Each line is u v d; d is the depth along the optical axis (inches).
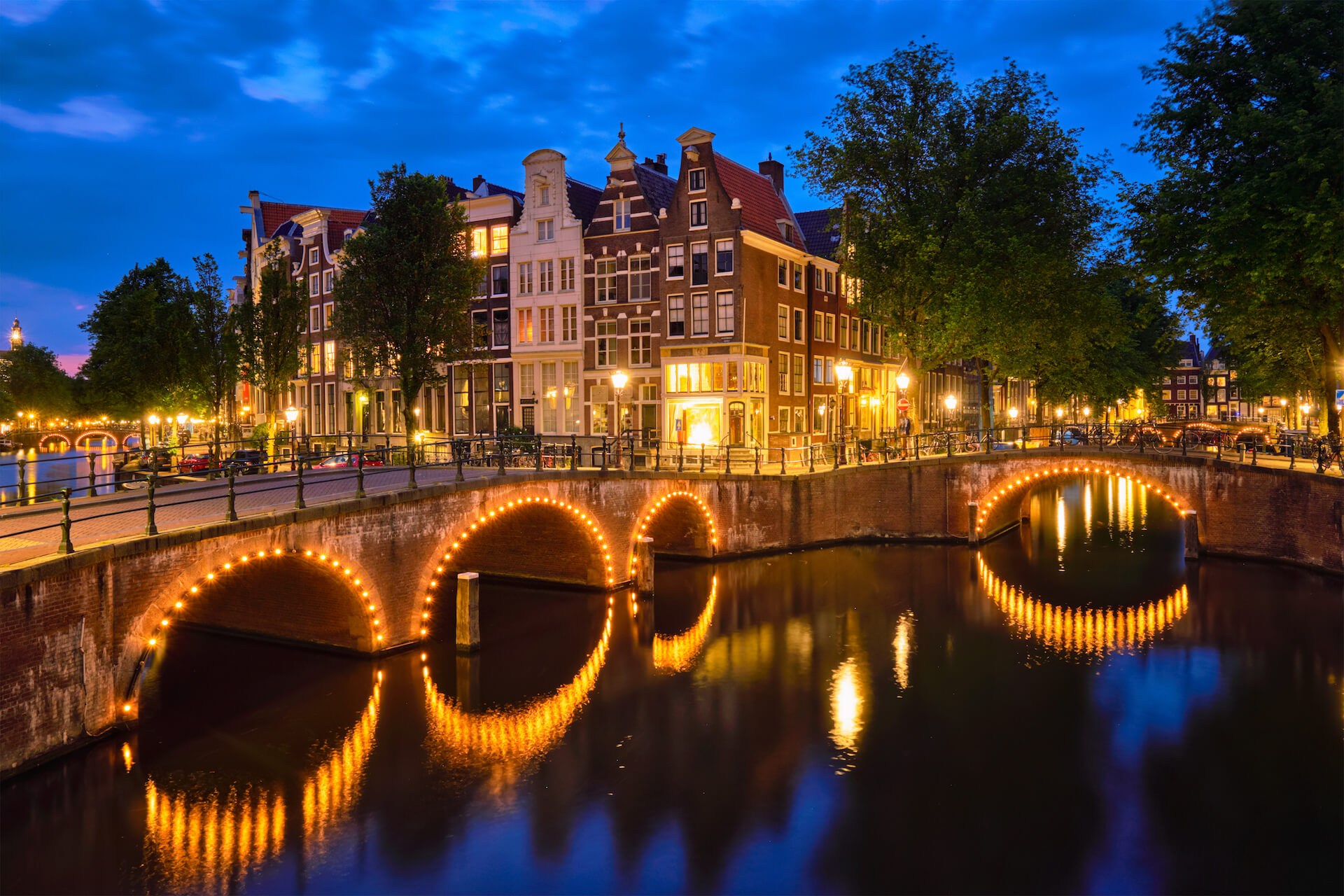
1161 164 1072.2
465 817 517.0
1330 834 496.1
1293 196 911.0
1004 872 460.8
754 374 1504.7
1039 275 1243.8
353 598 745.6
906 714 678.5
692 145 1505.9
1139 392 2212.1
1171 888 444.1
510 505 881.5
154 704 673.0
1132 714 672.4
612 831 503.2
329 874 454.0
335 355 1957.4
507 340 1701.5
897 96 1314.0
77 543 534.9
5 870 450.6
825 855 477.7
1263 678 740.0
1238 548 1165.7
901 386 1435.8
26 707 484.7
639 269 1566.2
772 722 662.5
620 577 1050.7
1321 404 1407.5
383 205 1290.6
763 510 1257.4
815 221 1862.7
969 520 1311.5
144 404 1519.4
